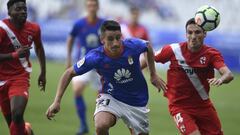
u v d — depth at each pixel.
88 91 56.03
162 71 67.69
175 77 25.73
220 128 26.19
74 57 70.31
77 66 24.25
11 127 26.28
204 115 25.73
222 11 67.69
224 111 46.62
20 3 26.28
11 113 26.42
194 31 24.92
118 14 70.31
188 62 25.41
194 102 25.72
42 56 28.56
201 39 25.06
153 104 49.44
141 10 70.31
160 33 69.88
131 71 24.50
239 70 67.62
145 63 26.36
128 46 24.33
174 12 69.38
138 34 48.22
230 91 57.31
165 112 45.66
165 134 37.03
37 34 27.41
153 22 70.12
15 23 26.59
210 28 24.95
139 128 25.50
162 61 25.86
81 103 36.75
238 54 67.31
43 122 40.34
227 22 67.62
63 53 73.88
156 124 40.56
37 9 74.44
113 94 24.89
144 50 24.55
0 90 26.92
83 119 36.66
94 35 37.97
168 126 39.88
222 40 67.56
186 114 25.56
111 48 23.77
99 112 24.56
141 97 25.12
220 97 53.59
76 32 38.12
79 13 73.06
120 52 24.19
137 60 24.52
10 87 26.53
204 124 25.98
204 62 25.28
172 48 25.67
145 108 25.38
